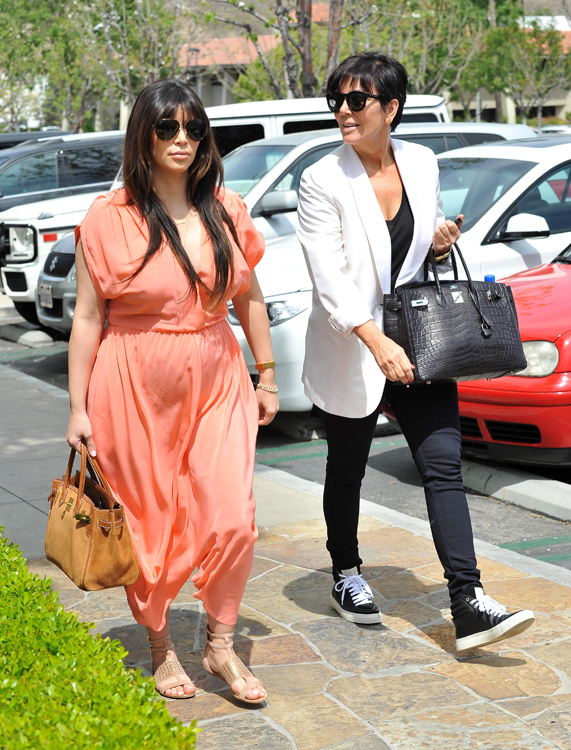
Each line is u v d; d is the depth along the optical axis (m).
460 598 3.25
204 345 3.01
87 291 3.03
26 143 13.79
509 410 5.18
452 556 3.29
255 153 8.93
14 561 3.06
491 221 6.94
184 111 2.89
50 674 2.22
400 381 3.24
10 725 1.98
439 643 3.47
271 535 4.74
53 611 2.71
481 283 3.39
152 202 2.94
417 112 10.93
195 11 21.38
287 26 13.14
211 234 2.99
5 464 6.20
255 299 3.28
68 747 1.87
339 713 2.99
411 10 23.45
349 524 3.68
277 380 6.46
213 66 27.70
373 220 3.35
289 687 3.18
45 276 9.67
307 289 6.57
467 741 2.81
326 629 3.62
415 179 3.41
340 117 3.35
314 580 4.12
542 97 41.91
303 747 2.80
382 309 3.47
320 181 3.40
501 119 46.38
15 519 5.09
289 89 13.28
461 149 8.02
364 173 3.39
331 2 12.70
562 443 5.10
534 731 2.85
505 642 3.46
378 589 3.96
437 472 3.36
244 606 3.86
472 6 38.00
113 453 3.04
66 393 8.46
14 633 2.48
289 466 6.26
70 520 2.91
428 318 3.26
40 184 12.40
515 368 3.34
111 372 3.02
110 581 2.86
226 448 3.01
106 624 3.69
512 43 39.47
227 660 3.08
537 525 4.93
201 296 3.00
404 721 2.94
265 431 7.21
